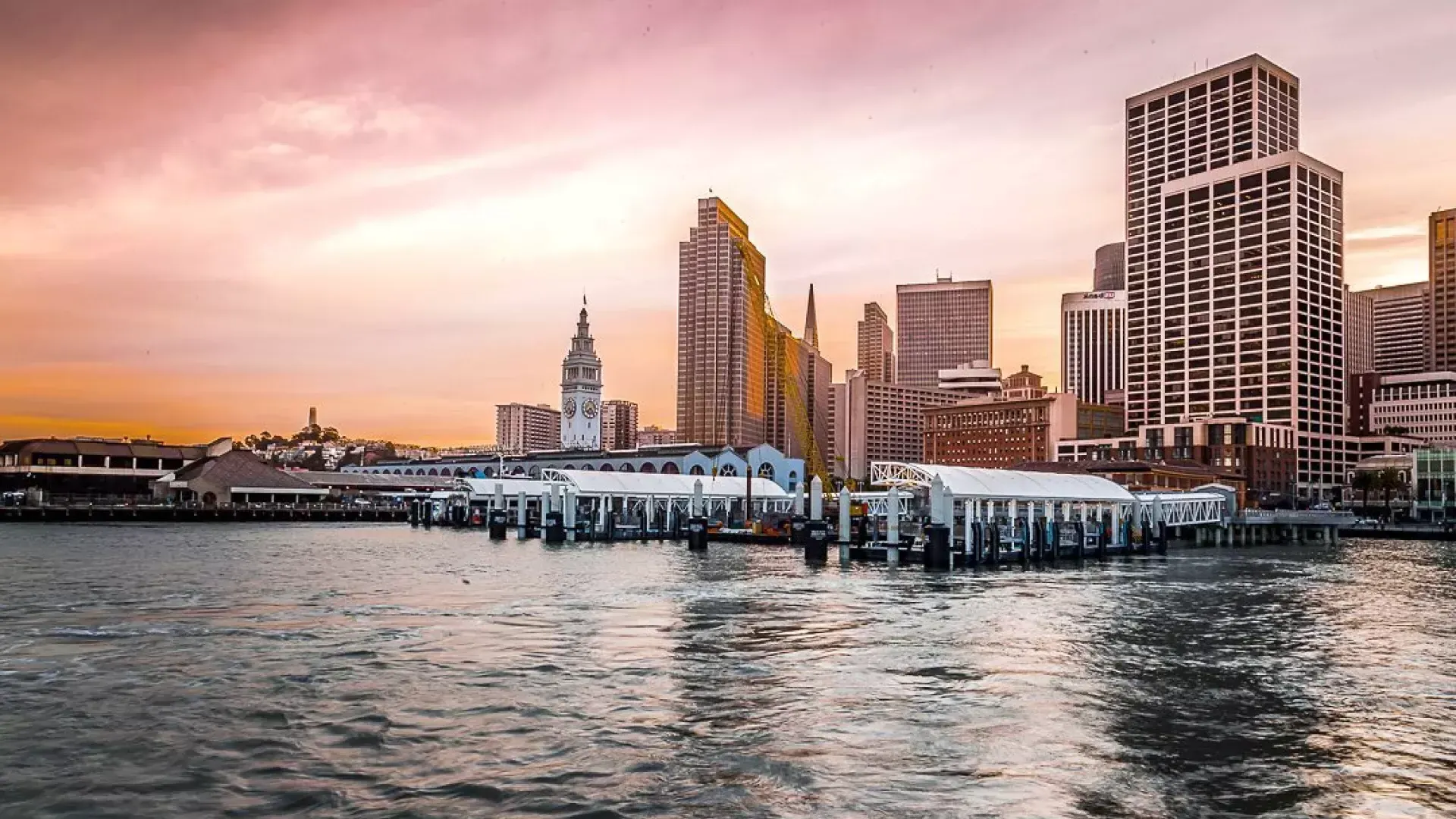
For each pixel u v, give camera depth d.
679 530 126.12
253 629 49.09
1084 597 65.12
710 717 32.56
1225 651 45.00
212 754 28.47
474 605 57.91
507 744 29.47
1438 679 39.53
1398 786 26.44
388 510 194.38
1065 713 33.50
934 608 57.88
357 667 39.88
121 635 47.16
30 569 78.38
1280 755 29.03
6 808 24.23
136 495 198.88
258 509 180.50
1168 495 147.38
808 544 90.75
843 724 31.75
